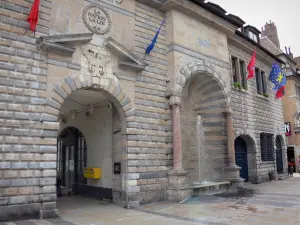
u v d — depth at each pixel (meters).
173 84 12.07
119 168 10.90
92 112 13.05
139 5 12.00
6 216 7.68
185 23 13.15
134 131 10.79
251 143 17.97
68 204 11.09
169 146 11.81
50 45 8.80
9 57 8.32
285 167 22.14
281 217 7.96
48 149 8.55
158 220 8.01
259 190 14.01
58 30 9.43
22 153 8.12
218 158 14.71
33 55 8.75
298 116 27.58
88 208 10.14
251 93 18.50
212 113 15.16
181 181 11.45
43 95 8.75
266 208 9.38
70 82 9.37
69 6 9.82
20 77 8.42
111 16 10.89
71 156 15.27
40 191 8.25
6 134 7.96
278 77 19.33
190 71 12.85
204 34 14.05
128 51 10.61
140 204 10.48
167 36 12.64
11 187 7.84
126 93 10.79
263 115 19.53
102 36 10.47
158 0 12.31
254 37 21.22
